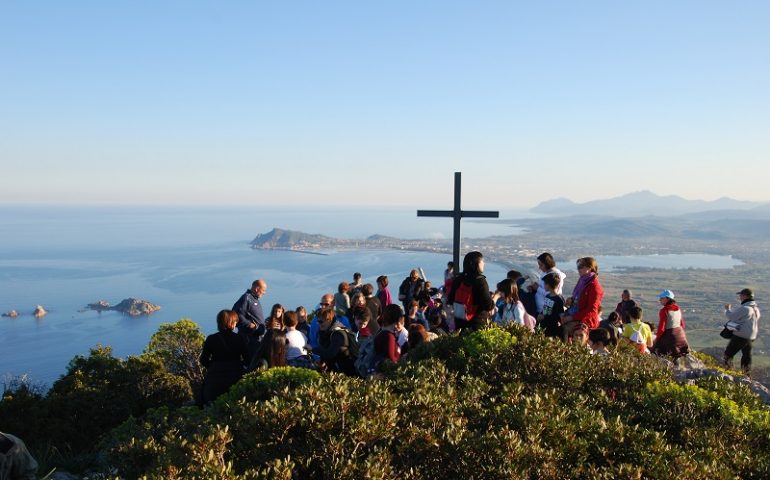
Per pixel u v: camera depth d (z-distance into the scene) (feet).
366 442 13.76
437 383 18.33
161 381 33.35
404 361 21.80
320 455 13.47
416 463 14.07
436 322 32.99
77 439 27.22
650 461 14.26
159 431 19.80
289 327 27.84
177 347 45.70
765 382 34.30
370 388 15.28
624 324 37.60
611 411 18.37
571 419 16.22
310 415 13.84
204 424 16.71
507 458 13.33
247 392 19.58
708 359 41.34
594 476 13.67
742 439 17.12
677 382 23.27
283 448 13.87
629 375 21.04
